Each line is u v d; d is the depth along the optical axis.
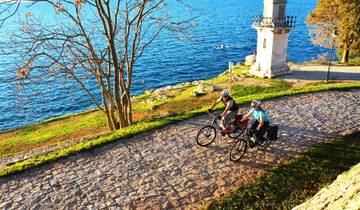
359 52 38.78
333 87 21.69
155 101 27.73
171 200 10.40
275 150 13.25
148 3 19.39
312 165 12.06
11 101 36.94
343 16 35.88
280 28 28.14
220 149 13.40
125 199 10.48
